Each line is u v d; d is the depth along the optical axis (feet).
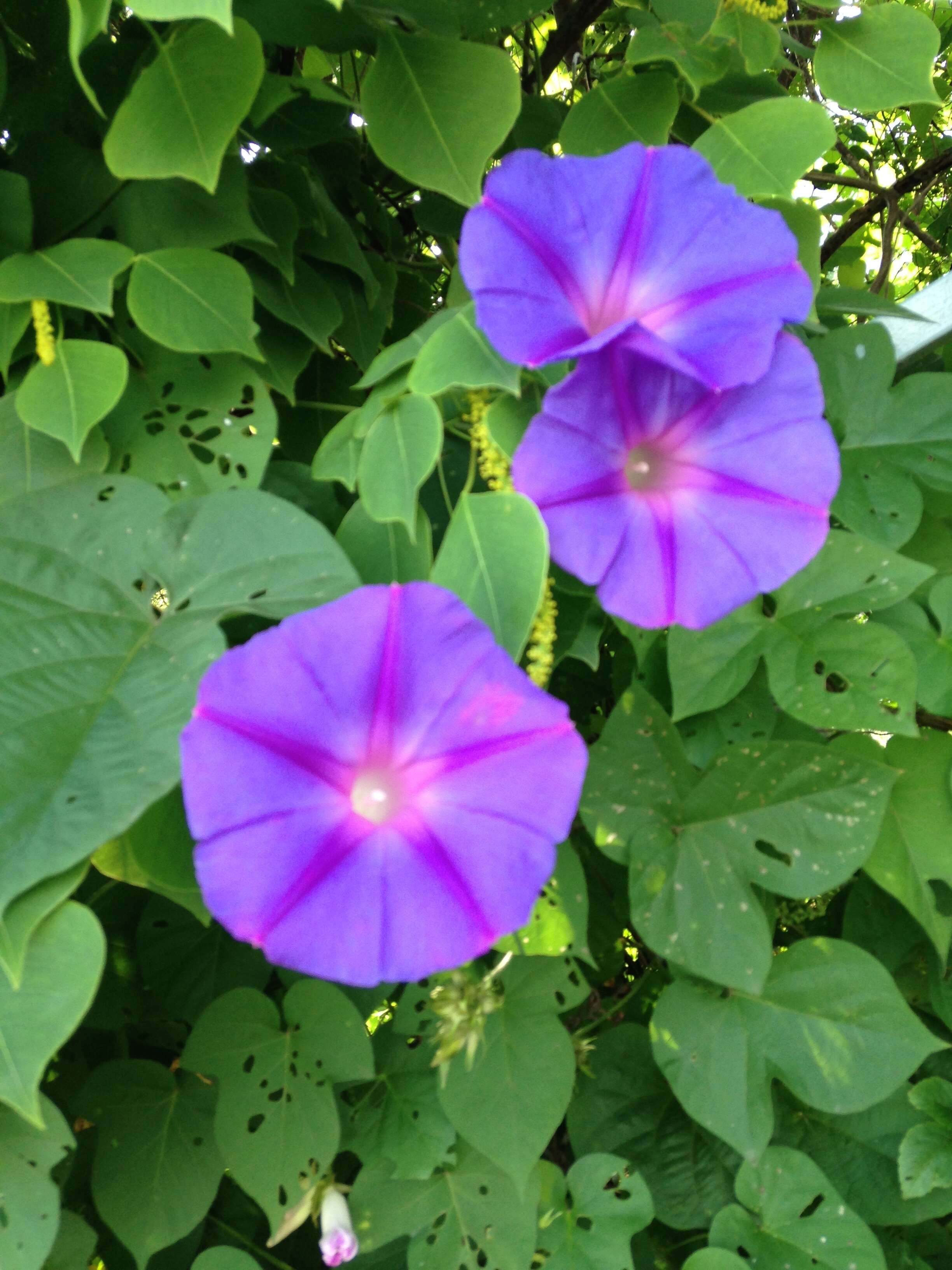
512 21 1.37
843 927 1.59
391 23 1.26
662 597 1.03
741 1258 1.45
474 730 0.95
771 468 1.03
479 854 0.94
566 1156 1.68
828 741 1.47
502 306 1.01
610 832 1.35
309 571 1.05
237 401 1.21
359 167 1.62
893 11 1.40
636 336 0.98
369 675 0.93
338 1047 1.36
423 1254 1.40
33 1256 1.16
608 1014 1.61
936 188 2.98
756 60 1.43
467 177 1.22
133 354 1.23
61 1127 1.17
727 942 1.33
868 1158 1.58
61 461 1.17
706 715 1.42
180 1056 1.49
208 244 1.25
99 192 1.27
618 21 1.67
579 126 1.41
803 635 1.33
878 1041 1.38
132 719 0.98
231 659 0.92
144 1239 1.38
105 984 1.48
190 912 1.45
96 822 0.93
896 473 1.42
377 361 1.20
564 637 1.23
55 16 1.30
